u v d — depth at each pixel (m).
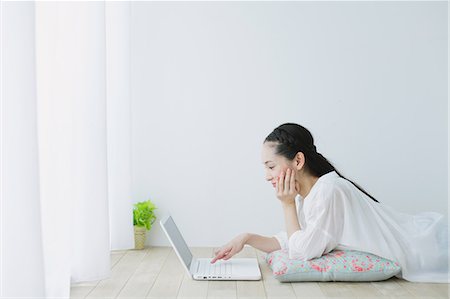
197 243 3.24
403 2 3.25
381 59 3.24
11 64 1.55
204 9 3.28
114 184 2.92
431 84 3.23
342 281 2.26
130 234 2.95
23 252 1.55
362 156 3.23
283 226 3.22
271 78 3.26
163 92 3.26
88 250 2.22
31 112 1.58
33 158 1.58
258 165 3.24
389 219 2.38
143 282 2.26
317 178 2.42
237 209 3.24
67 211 2.21
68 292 1.99
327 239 2.25
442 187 3.23
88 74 2.27
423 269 2.30
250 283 2.23
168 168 3.26
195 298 2.00
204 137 3.26
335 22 3.25
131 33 3.27
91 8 2.28
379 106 3.23
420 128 3.23
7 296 1.53
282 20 3.27
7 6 1.55
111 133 2.93
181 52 3.27
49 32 2.13
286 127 2.41
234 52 3.27
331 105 3.24
